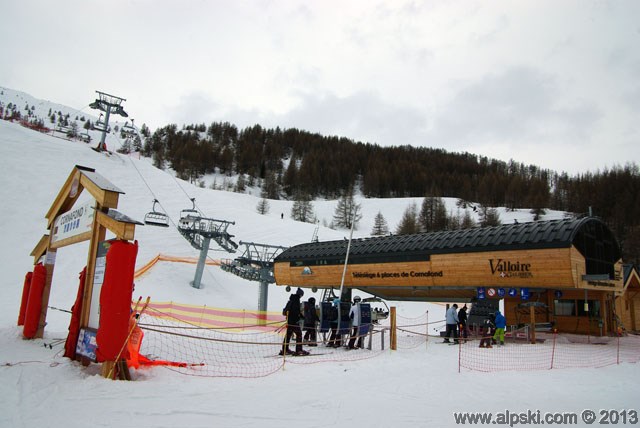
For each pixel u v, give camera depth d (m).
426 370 10.34
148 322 19.84
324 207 134.75
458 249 18.12
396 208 130.88
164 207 52.59
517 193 127.62
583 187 113.06
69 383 7.77
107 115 63.81
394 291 22.00
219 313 27.20
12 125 60.38
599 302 19.11
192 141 191.38
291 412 6.35
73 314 10.26
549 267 15.70
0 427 5.37
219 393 7.44
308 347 15.15
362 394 7.68
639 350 15.30
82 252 35.66
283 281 26.34
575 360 12.55
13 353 11.26
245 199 120.94
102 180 10.64
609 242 19.00
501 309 33.00
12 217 38.81
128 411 6.15
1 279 28.06
